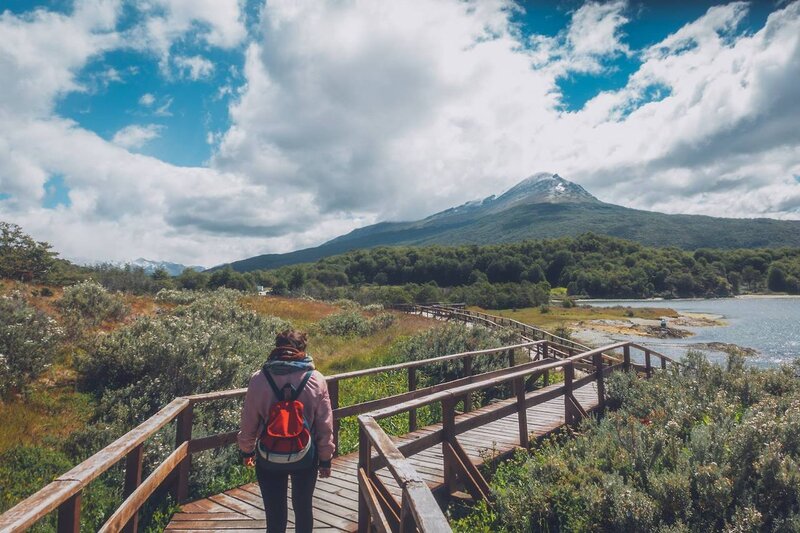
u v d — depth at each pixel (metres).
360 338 20.86
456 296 91.38
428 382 12.74
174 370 9.07
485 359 13.16
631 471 5.47
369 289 72.44
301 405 3.37
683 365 11.17
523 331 26.72
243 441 3.50
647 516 4.55
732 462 5.12
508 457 7.18
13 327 9.41
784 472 4.61
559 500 5.27
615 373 11.17
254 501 5.39
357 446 8.16
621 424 6.66
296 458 3.30
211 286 69.38
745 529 4.22
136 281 30.72
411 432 8.27
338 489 5.71
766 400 7.40
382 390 12.12
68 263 28.73
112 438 7.17
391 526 4.55
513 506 5.36
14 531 2.03
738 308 95.88
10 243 20.62
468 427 6.15
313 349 17.84
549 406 10.43
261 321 18.25
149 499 5.39
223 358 9.88
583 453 6.32
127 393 8.53
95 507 5.61
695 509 4.67
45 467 6.36
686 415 7.13
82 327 12.30
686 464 5.24
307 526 3.50
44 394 8.60
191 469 6.30
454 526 5.47
